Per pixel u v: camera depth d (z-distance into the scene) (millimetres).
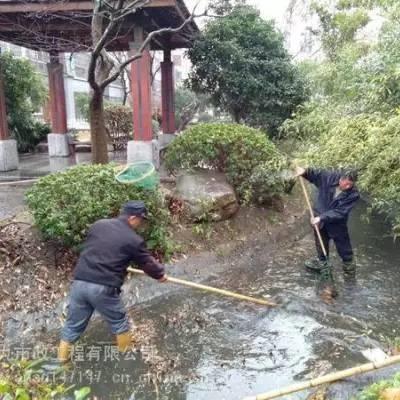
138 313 4258
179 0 7836
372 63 5742
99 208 4520
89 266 3312
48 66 11664
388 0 6238
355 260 5629
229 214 6059
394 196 4332
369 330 3861
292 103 10555
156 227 5008
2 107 9523
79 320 3377
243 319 4133
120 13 5723
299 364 3393
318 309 4281
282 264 5586
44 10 7621
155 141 9250
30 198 4598
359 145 4641
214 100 11562
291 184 7191
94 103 6449
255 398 2723
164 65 11906
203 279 5047
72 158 11758
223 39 10812
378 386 2514
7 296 4098
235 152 6254
